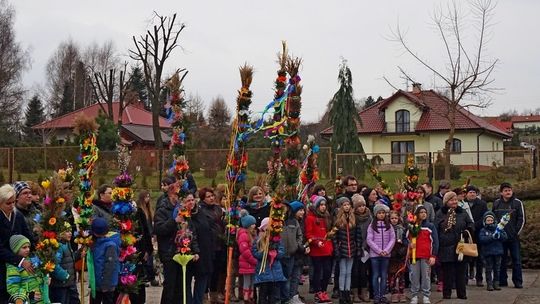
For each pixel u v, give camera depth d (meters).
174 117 8.95
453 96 30.11
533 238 15.19
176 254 8.63
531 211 16.34
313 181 11.65
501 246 12.27
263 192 10.86
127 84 58.41
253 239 9.73
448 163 26.83
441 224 11.33
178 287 8.92
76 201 8.15
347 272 10.63
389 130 57.50
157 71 40.94
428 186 13.12
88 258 8.02
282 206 9.58
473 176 28.31
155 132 41.03
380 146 58.38
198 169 28.00
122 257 8.33
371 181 27.20
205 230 9.19
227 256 10.05
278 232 9.52
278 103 10.23
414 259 10.61
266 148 25.84
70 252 7.83
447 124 54.88
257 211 10.65
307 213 10.84
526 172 25.92
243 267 9.82
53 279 7.57
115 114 65.88
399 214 11.30
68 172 8.03
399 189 12.71
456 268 11.34
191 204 8.64
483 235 12.18
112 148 36.53
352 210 10.80
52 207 7.27
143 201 10.54
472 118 55.12
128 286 8.33
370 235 10.73
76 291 8.24
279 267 9.77
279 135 10.32
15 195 7.40
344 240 10.63
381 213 10.72
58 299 7.67
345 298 10.63
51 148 29.17
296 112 10.25
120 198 8.38
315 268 10.82
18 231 7.34
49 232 7.22
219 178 27.48
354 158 27.33
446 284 11.37
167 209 8.82
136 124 64.50
